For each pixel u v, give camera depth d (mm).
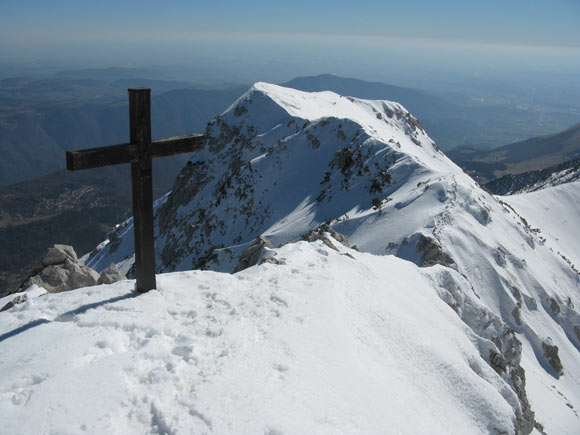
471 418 10922
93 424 5859
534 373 36719
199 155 119688
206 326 9031
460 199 51719
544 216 114250
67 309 9711
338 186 74938
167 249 105312
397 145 82062
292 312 10125
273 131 108625
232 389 6859
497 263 45969
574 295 56000
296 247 16469
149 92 9898
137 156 9984
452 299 19953
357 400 7707
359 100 142000
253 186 91000
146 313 9438
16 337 8336
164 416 6117
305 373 7805
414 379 10719
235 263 65562
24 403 6180
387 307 13422
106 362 7254
